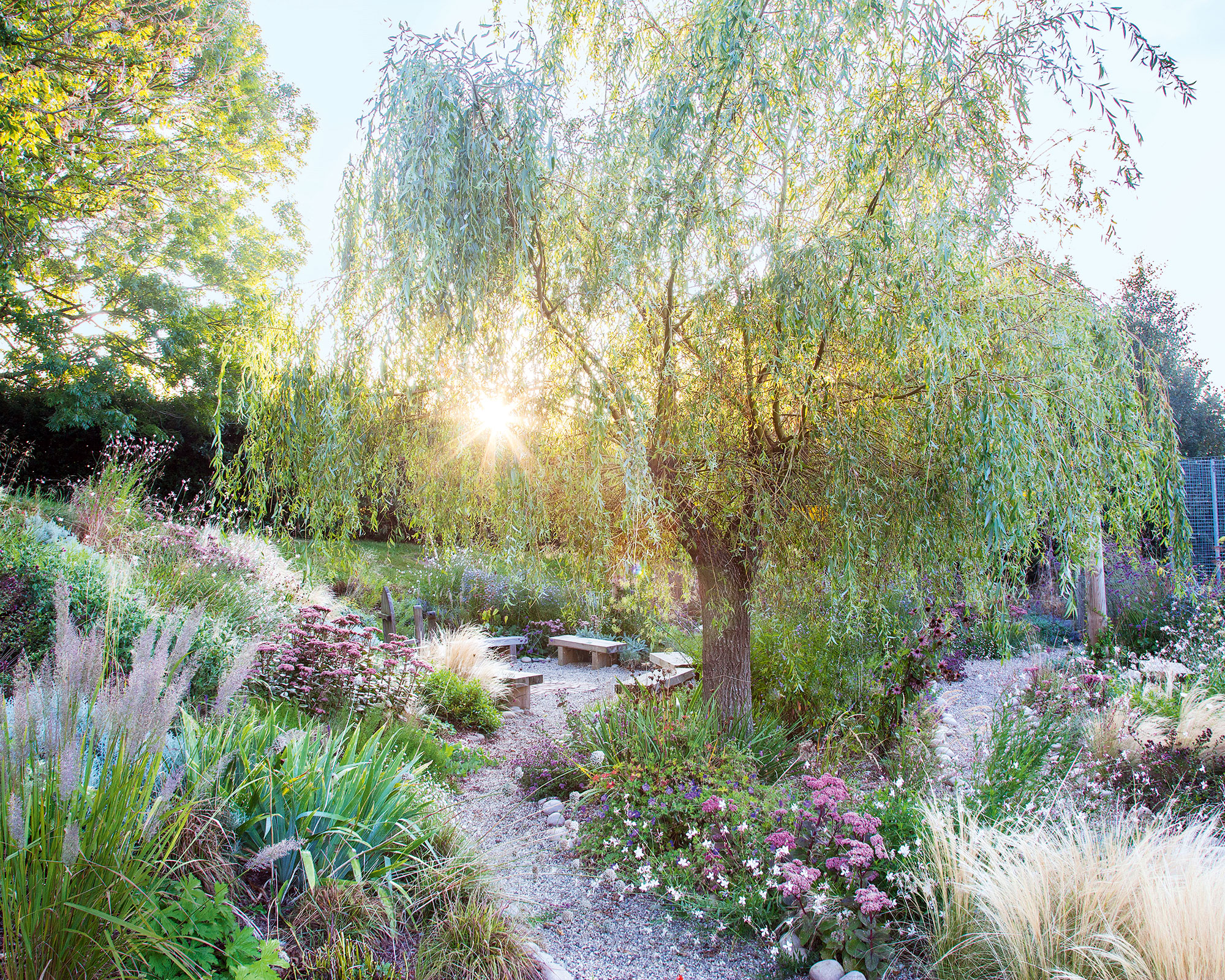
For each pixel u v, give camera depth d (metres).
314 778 2.94
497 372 3.54
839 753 4.55
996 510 3.07
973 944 2.56
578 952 2.88
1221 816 3.66
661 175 3.46
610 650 8.85
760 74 3.43
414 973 2.43
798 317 3.42
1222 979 2.08
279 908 2.58
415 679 5.72
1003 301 3.44
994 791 3.60
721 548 4.44
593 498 3.64
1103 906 2.47
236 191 13.92
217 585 6.41
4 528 5.95
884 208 3.34
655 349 3.82
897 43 3.63
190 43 8.63
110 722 2.08
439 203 3.32
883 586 4.14
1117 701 4.78
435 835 3.17
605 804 4.10
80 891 1.95
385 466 4.11
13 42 6.54
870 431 3.60
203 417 14.76
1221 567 7.94
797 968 2.72
